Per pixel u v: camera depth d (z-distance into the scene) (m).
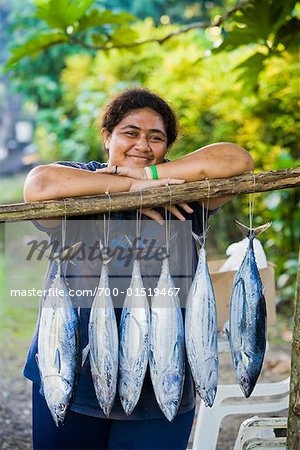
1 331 8.20
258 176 2.87
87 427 3.16
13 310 9.14
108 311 2.78
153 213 2.95
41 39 4.99
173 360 2.78
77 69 12.80
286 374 6.38
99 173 2.91
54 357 2.76
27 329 8.30
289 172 2.88
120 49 5.53
